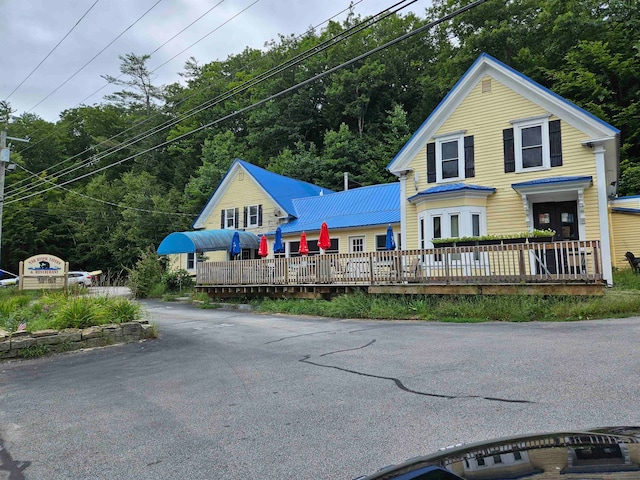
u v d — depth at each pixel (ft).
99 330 30.22
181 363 23.63
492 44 99.66
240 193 87.56
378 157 117.91
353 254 45.06
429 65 137.59
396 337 27.27
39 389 19.61
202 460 11.34
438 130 54.03
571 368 17.46
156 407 16.05
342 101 131.85
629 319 28.22
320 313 43.19
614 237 55.06
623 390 14.53
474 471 4.88
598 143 44.09
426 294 39.29
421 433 12.08
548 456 5.02
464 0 110.32
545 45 95.35
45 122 172.04
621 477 4.24
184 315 48.21
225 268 58.75
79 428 14.32
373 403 14.90
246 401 16.07
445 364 19.52
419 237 52.47
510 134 49.32
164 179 161.17
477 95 51.70
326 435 12.41
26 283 55.06
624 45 82.79
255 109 143.02
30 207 143.13
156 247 115.75
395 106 124.06
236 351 26.05
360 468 10.31
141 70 184.34
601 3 87.86
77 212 145.79
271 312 47.55
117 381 20.40
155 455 11.85
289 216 79.77
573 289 32.68
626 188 72.23
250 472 10.49
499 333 26.35
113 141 169.17
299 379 18.63
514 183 47.34
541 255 37.81
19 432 14.23
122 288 55.52
